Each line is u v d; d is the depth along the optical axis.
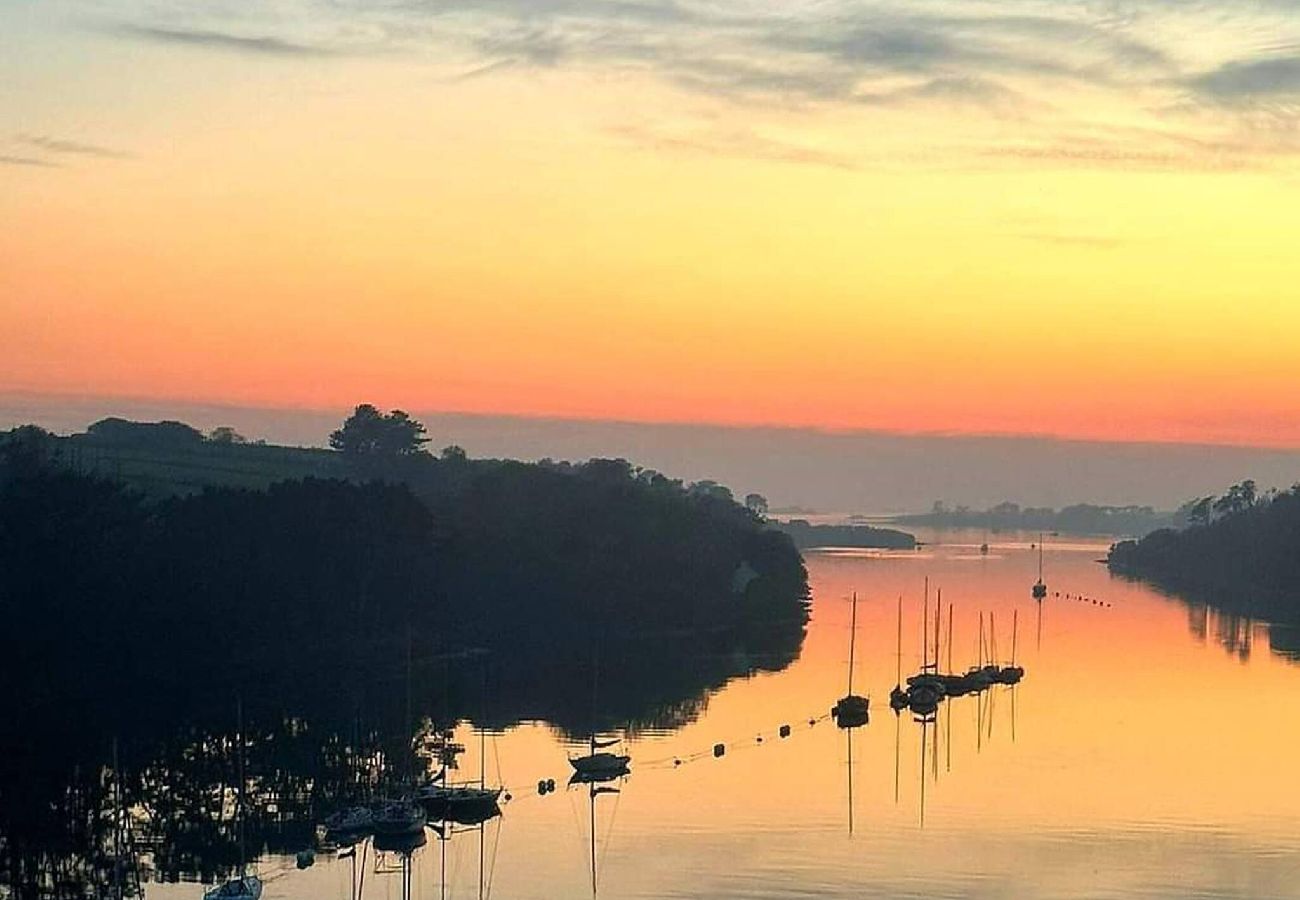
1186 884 83.31
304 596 167.50
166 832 97.44
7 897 82.25
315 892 83.69
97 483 155.00
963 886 82.81
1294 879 84.38
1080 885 83.00
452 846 94.19
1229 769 116.62
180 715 138.50
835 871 86.19
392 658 179.38
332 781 113.75
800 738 135.50
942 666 188.62
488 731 137.62
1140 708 150.88
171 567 150.25
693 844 93.50
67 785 110.44
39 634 133.62
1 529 138.00
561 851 91.94
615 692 163.75
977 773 116.31
